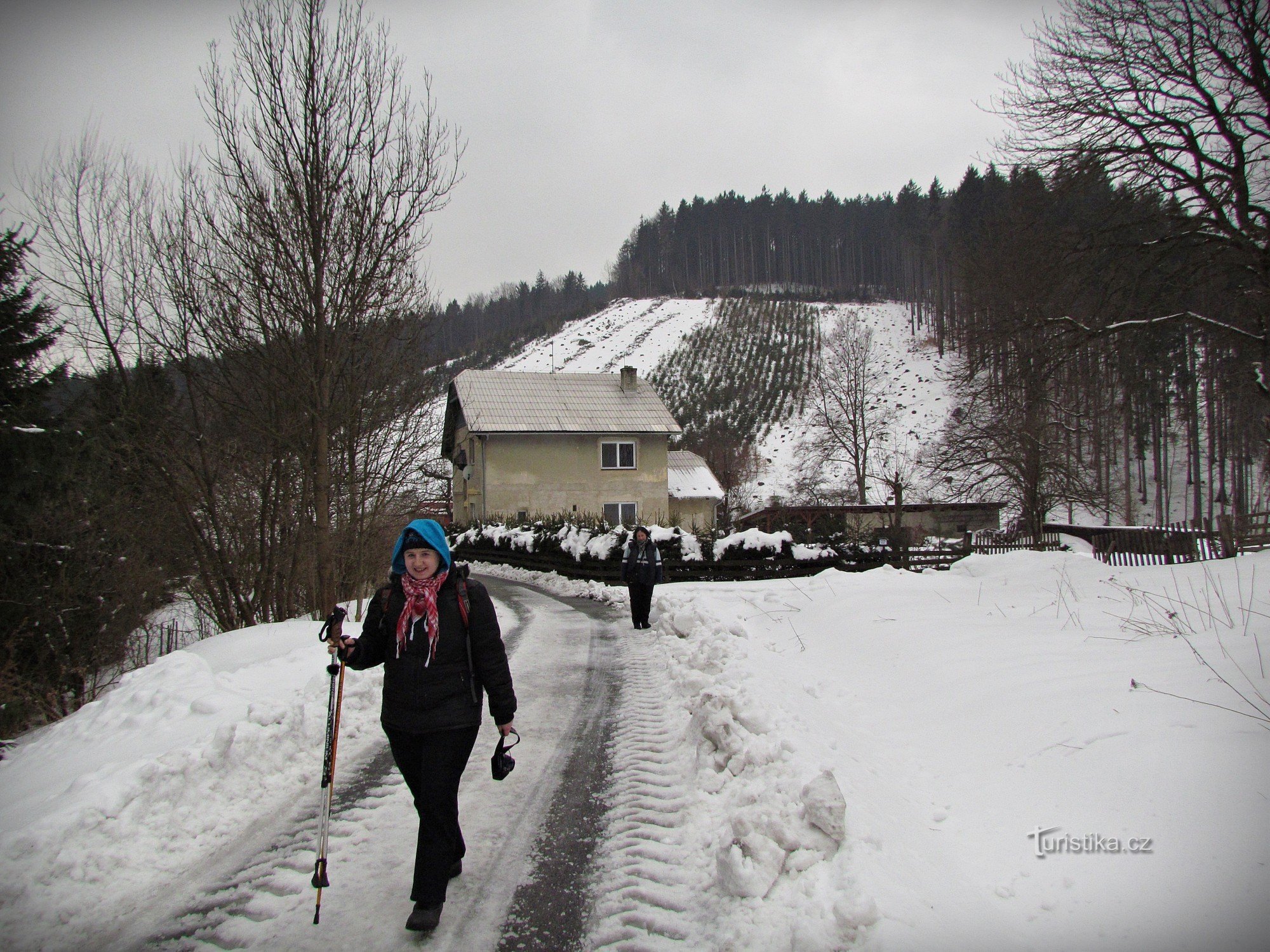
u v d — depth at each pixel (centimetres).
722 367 8650
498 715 368
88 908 363
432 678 358
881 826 373
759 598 1319
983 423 2602
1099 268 1520
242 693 696
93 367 1157
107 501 1159
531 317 15150
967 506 3219
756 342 9425
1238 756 363
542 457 3316
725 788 468
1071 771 400
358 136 1157
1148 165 1418
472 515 3578
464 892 375
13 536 1036
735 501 4697
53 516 1066
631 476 3381
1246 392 1630
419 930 337
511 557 2717
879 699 626
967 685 589
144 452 1109
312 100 1117
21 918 351
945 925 295
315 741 585
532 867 399
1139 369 1595
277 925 348
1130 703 456
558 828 446
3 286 1293
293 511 1238
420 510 1489
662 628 1149
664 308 11912
